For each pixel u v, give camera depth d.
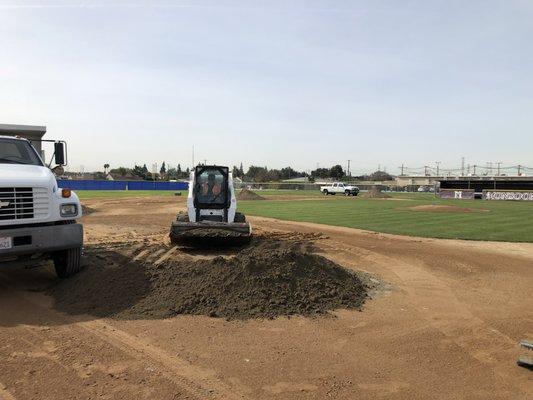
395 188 94.56
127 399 3.89
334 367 4.73
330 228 17.75
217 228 10.87
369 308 6.92
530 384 4.50
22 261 7.40
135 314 6.14
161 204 32.34
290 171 149.38
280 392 4.14
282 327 5.89
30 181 7.07
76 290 7.07
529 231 17.36
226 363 4.72
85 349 4.96
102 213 24.03
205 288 6.80
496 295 7.99
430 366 4.86
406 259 11.17
